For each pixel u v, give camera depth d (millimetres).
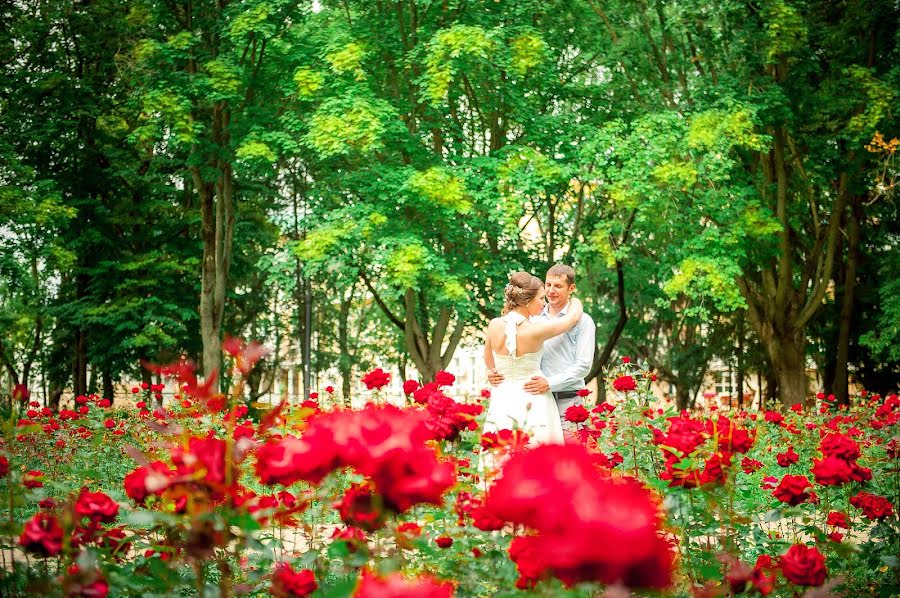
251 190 29438
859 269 28578
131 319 26797
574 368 7164
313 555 2924
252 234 30156
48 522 2451
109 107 27203
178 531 2414
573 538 1470
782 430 9469
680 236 22953
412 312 24531
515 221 22109
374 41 23750
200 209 29250
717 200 21641
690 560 3389
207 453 2256
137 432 9164
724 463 3367
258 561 3270
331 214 22672
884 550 4051
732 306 21516
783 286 24219
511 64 22844
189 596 2980
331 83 23297
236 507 2336
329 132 21203
